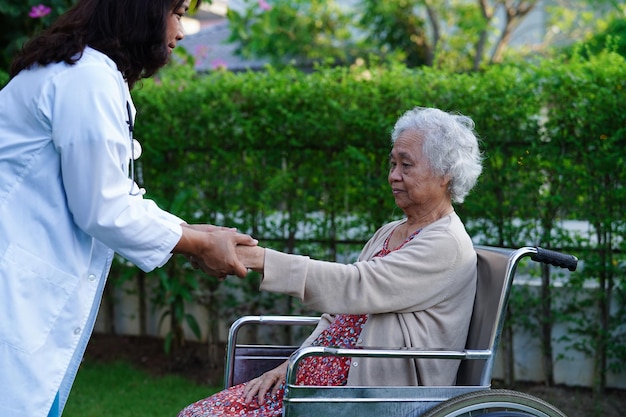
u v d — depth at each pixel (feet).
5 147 6.06
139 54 6.30
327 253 13.78
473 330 7.21
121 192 6.00
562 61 13.42
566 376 13.17
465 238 7.09
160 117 14.12
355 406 6.38
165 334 15.76
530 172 12.60
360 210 13.51
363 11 38.11
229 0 31.40
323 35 37.45
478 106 12.59
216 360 14.80
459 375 7.34
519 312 13.07
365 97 13.09
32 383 5.93
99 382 13.93
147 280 15.49
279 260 6.76
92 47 6.15
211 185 14.14
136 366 14.82
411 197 7.16
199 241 6.45
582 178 12.37
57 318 6.05
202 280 14.66
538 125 12.46
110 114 5.95
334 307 6.79
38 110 5.94
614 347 12.58
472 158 7.20
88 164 5.83
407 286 6.83
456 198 7.27
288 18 35.37
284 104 13.48
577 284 12.66
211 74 14.71
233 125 13.78
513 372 13.28
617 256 12.46
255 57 36.01
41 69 6.06
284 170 13.75
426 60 37.37
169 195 14.47
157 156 14.29
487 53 38.63
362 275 6.79
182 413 7.49
